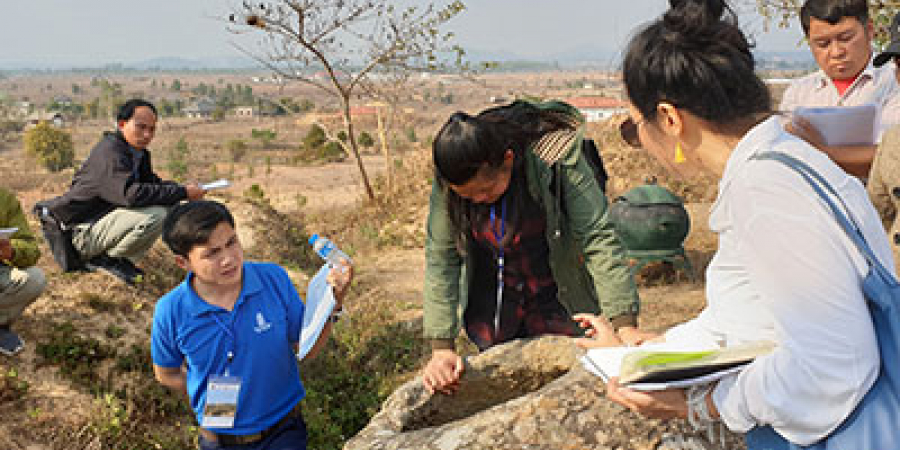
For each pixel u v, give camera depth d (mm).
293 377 3334
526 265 3316
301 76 15586
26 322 5973
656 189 7547
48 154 90188
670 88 1516
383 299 8133
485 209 3059
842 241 1391
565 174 3051
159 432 5305
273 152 119812
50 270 7145
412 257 11023
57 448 4840
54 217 6844
